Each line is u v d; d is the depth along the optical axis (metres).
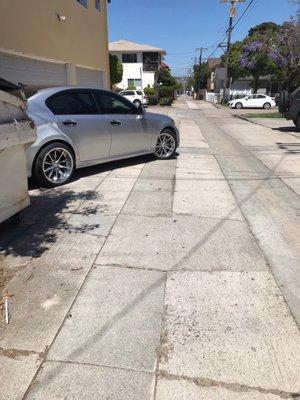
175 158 8.77
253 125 18.03
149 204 5.52
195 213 5.19
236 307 3.14
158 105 42.66
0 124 3.96
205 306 3.15
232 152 9.90
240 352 2.66
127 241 4.32
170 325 2.93
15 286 3.42
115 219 4.95
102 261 3.87
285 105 15.00
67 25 12.66
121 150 7.36
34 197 5.81
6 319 2.98
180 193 6.05
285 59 28.20
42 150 6.05
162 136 8.36
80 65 14.34
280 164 8.37
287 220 4.99
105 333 2.84
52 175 6.32
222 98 47.91
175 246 4.20
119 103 7.31
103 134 6.89
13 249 4.11
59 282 3.49
